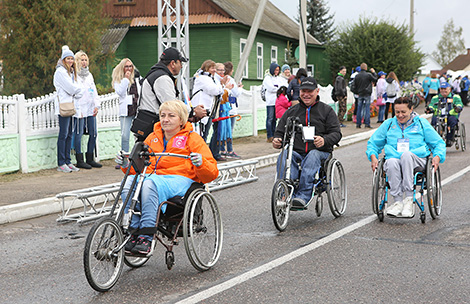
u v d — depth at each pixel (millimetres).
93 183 10055
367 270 5234
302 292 4672
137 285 4977
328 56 41219
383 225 7062
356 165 12609
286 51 38188
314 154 7297
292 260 5602
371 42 38500
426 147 7301
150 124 7090
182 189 5332
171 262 5305
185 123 5574
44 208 8281
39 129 11602
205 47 29969
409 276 5039
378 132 7508
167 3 16891
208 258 5516
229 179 10727
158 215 5113
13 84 25250
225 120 13258
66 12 25719
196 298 4578
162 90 7012
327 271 5223
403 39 38312
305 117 7531
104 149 13180
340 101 21781
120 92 11805
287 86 16953
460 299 4461
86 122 11898
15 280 5230
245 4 37438
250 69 32719
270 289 4758
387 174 7230
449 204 8195
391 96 22859
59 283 5102
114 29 29609
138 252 5031
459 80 34625
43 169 11688
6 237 6953
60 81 11078
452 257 5594
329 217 7652
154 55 30219
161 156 5523
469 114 26359
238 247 6152
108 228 4816
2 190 9391
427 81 28859
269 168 12891
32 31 24844
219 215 5586
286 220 6953
